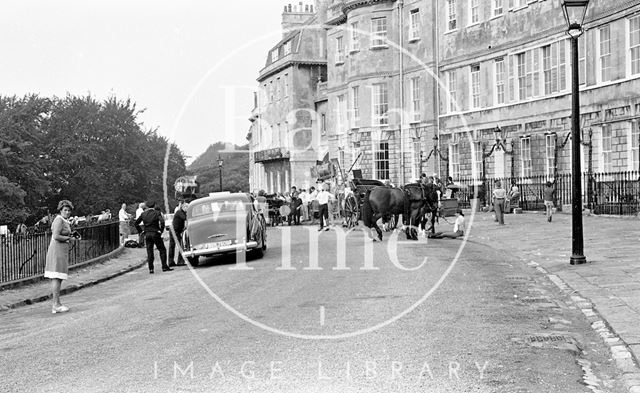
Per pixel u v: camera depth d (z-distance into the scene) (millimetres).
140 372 8016
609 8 31703
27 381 7945
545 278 14867
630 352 8320
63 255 13867
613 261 16281
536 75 37219
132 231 36375
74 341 10258
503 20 39750
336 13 54469
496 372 7625
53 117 66562
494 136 40469
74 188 66000
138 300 14406
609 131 31922
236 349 8930
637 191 29031
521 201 37281
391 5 48594
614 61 31562
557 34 35375
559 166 35156
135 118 69000
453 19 44031
